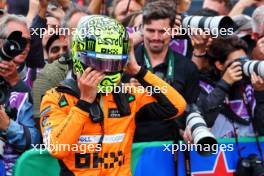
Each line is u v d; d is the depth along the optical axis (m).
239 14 14.39
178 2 13.09
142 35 12.02
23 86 10.21
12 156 9.84
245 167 10.53
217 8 13.92
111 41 8.54
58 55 12.22
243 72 10.53
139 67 9.55
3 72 9.20
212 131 11.07
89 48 8.49
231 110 11.02
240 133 11.10
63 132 8.44
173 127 10.66
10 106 9.90
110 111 8.95
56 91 8.91
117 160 9.02
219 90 10.48
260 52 11.45
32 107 10.18
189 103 11.09
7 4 15.16
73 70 8.88
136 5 14.38
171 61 11.09
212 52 11.03
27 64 12.18
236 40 10.96
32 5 14.29
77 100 8.80
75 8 11.80
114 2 14.72
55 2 13.41
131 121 9.24
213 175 10.62
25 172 9.39
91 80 8.46
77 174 8.84
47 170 9.50
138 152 10.12
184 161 10.41
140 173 10.13
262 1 14.47
